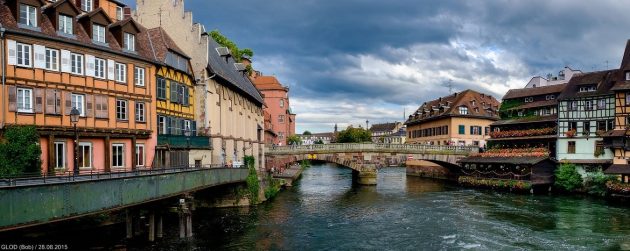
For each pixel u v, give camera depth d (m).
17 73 23.36
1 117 22.59
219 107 39.97
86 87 26.72
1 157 21.50
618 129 46.78
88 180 16.81
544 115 57.31
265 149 56.56
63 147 25.69
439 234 28.98
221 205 38.09
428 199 45.25
